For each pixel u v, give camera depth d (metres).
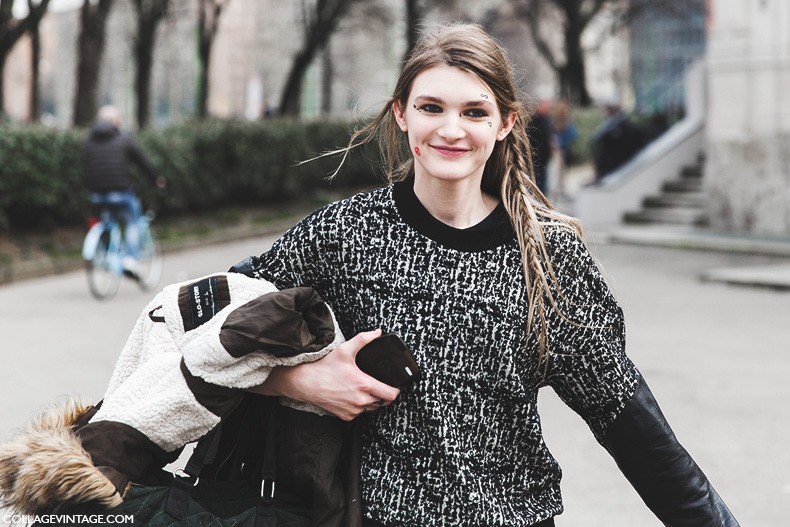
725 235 17.53
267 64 50.53
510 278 2.18
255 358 2.12
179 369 2.12
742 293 12.47
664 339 9.63
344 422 2.26
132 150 12.64
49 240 16.20
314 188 24.02
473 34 2.20
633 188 19.66
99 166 12.45
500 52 2.19
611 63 44.66
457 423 2.15
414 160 2.27
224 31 51.22
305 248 2.23
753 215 17.83
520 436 2.22
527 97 2.38
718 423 6.82
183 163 19.69
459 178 2.14
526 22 35.81
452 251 2.17
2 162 15.56
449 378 2.14
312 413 2.22
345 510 2.19
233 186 21.25
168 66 50.09
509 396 2.18
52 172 16.31
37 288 13.52
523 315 2.17
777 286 12.67
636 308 11.36
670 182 19.95
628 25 34.78
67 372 8.27
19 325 10.52
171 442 2.14
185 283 2.26
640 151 22.28
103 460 2.08
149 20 24.44
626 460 2.32
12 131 15.74
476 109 2.15
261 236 19.78
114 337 9.84
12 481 2.08
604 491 5.52
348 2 27.69
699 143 20.48
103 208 12.55
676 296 12.20
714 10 17.89
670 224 18.94
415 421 2.16
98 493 2.02
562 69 34.94
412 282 2.17
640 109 23.03
